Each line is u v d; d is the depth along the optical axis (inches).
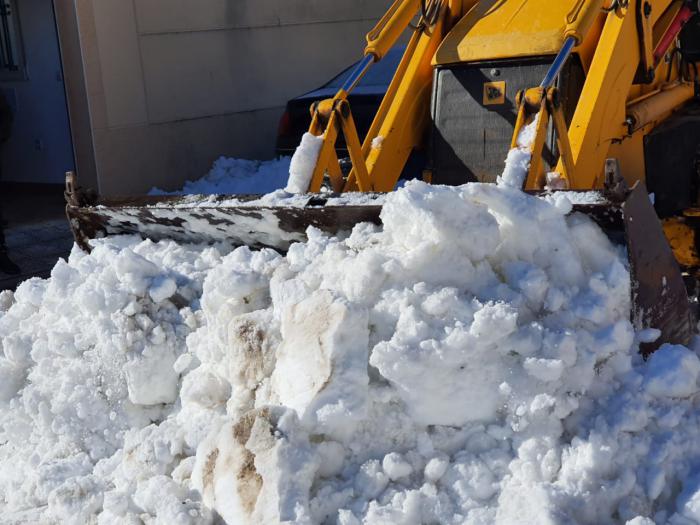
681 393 110.4
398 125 174.7
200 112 357.7
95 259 146.9
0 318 150.6
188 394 124.5
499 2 180.1
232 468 104.2
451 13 185.8
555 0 172.2
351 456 107.0
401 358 106.7
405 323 110.1
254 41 377.4
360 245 125.3
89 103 314.5
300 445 104.0
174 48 344.8
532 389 107.2
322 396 106.4
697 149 187.3
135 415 132.4
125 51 325.7
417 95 179.3
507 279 117.8
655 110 176.1
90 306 134.0
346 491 103.0
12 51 383.6
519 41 165.2
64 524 113.3
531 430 106.4
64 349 136.5
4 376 140.4
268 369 118.3
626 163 173.5
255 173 350.6
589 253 121.0
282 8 387.5
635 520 95.0
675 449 106.2
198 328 134.0
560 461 103.7
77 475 123.8
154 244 154.6
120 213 158.2
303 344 111.7
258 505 100.4
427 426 108.8
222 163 357.4
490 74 168.6
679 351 113.0
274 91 389.4
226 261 135.3
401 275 115.5
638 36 168.1
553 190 126.0
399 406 109.0
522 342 109.0
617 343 111.6
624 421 105.4
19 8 375.2
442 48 174.4
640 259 120.6
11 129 359.3
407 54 182.4
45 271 263.9
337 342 109.0
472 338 107.3
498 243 118.8
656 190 183.0
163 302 136.9
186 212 150.1
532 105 144.3
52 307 143.5
